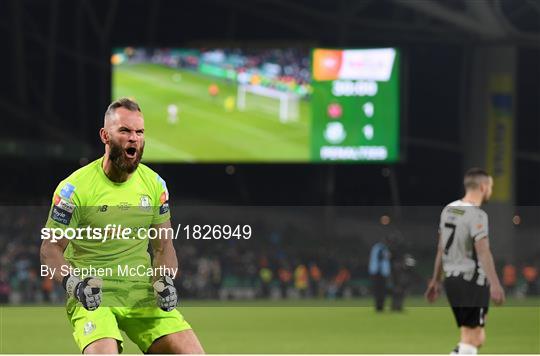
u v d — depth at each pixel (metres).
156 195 14.72
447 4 100.06
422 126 123.31
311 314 53.56
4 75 120.31
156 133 104.56
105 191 14.34
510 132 98.38
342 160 103.12
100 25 121.81
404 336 39.97
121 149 13.98
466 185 23.56
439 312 54.12
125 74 104.25
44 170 114.94
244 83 104.12
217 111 104.44
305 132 103.44
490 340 37.66
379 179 125.62
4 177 112.94
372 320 48.59
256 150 104.19
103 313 14.29
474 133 99.19
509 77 97.88
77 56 121.69
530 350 33.94
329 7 115.94
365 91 102.38
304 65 103.25
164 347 14.66
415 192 125.38
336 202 125.12
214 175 123.69
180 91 104.38
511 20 102.81
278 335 40.53
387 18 113.19
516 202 125.31
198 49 104.25
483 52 97.94
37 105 120.88
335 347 35.53
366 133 102.56
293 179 124.00
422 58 121.44
